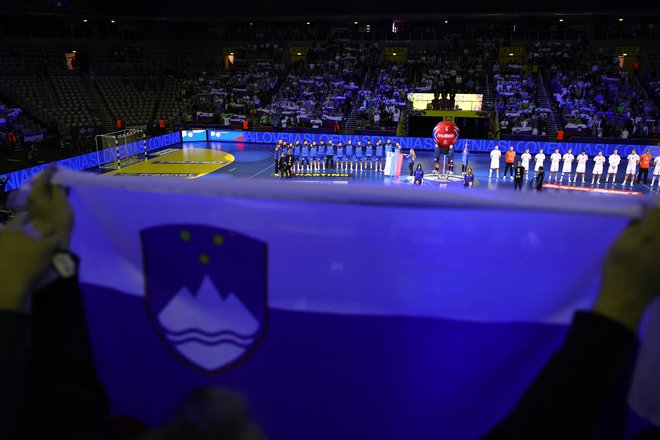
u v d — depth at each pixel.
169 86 49.06
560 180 29.80
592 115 38.72
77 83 45.16
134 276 1.99
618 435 1.67
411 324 1.84
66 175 1.83
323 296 1.86
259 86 48.00
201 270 1.94
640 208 1.50
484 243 1.75
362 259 1.82
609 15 49.69
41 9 47.16
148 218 1.93
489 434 1.27
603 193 26.72
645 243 1.14
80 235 2.01
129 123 43.22
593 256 1.69
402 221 1.76
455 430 1.87
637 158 28.33
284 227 1.84
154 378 2.04
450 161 30.98
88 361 1.30
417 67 47.91
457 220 1.74
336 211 1.77
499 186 28.31
